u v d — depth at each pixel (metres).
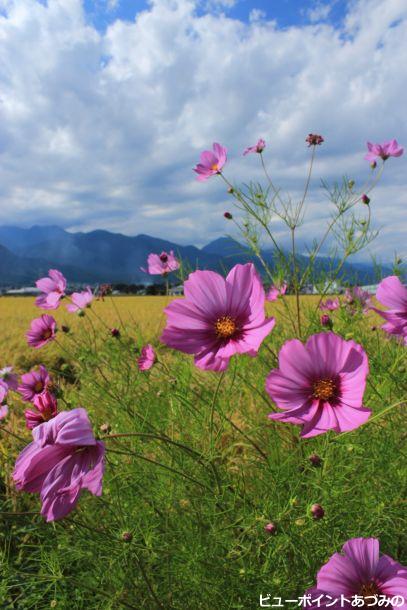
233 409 0.53
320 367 0.25
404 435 0.44
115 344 0.60
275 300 0.60
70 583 0.42
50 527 0.43
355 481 0.42
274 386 0.25
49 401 0.31
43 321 0.61
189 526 0.43
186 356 0.60
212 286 0.29
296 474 0.41
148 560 0.39
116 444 0.47
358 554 0.25
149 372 0.56
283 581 0.35
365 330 0.61
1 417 0.48
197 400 0.54
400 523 0.39
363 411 0.23
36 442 0.22
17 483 0.22
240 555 0.36
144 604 0.38
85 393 0.61
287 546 0.36
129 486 0.45
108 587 0.41
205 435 0.47
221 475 0.43
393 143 0.56
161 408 0.56
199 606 0.39
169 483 0.45
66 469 0.22
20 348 1.56
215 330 0.29
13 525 0.50
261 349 0.55
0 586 0.40
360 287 0.58
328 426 0.24
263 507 0.37
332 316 0.60
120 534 0.36
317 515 0.30
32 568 0.47
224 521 0.41
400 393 0.44
